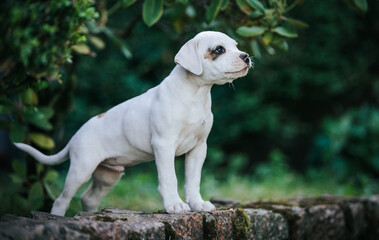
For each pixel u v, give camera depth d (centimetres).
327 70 916
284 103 975
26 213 367
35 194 386
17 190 425
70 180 308
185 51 285
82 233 226
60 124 486
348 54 917
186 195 312
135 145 304
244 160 892
